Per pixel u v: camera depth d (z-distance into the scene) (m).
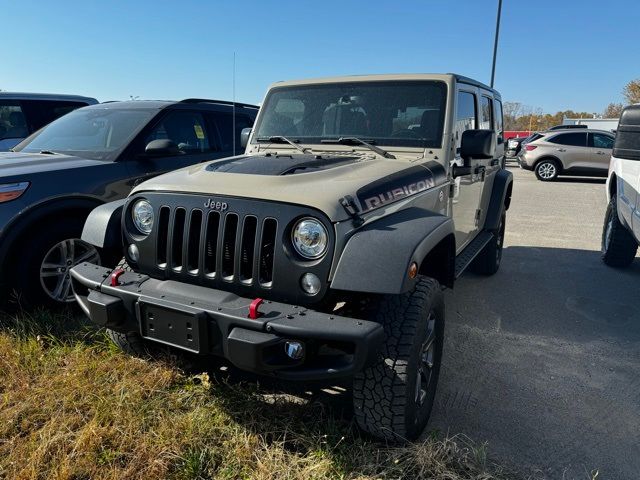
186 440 2.51
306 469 2.35
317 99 3.92
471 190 4.48
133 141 4.63
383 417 2.45
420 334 2.45
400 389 2.39
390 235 2.33
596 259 6.61
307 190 2.39
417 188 2.99
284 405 2.87
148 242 2.67
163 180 2.75
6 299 3.81
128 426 2.58
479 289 5.31
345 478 2.33
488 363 3.63
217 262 2.47
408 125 3.59
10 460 2.35
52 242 3.92
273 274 2.36
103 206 3.10
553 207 11.03
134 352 3.26
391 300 2.50
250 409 2.79
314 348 2.25
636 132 3.38
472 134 3.43
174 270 2.61
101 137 4.78
